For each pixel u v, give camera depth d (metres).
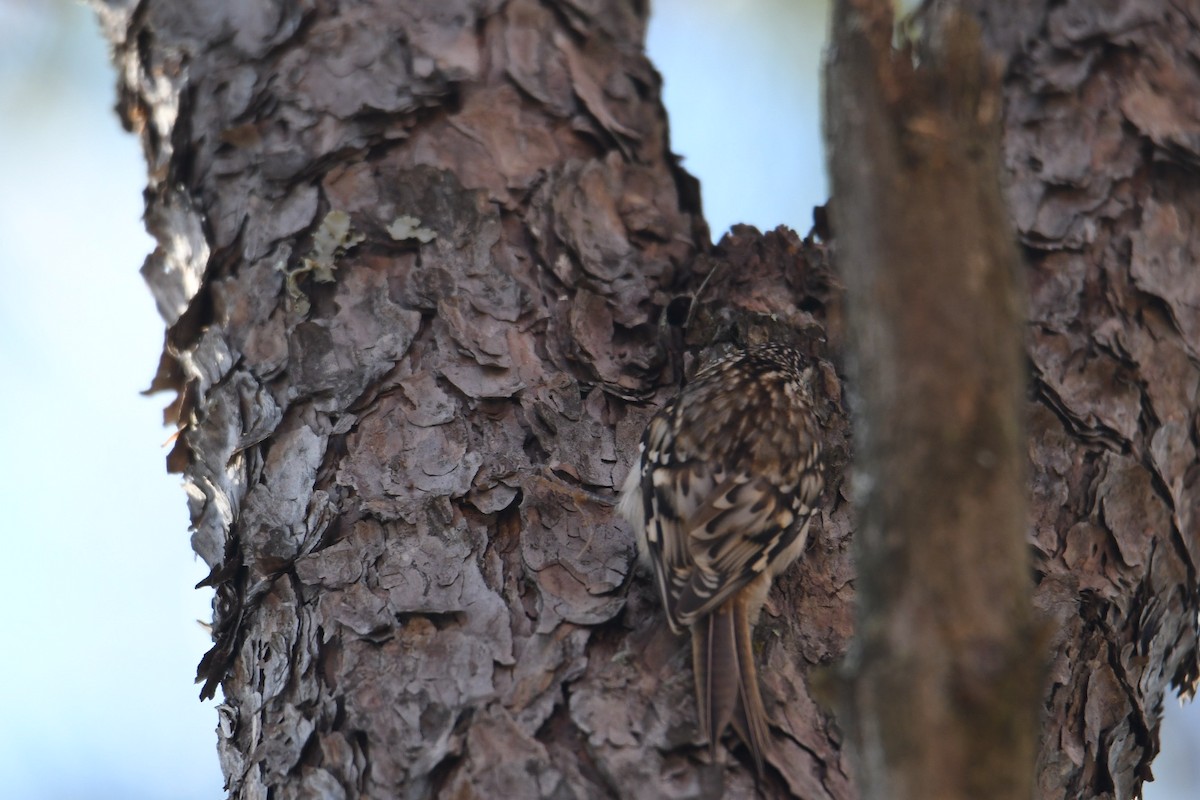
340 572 6.71
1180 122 8.83
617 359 8.00
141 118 9.01
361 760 6.07
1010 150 8.81
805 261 8.57
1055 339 8.16
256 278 7.80
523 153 8.43
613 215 8.48
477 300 7.75
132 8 8.95
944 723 4.16
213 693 7.04
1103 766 7.18
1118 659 7.39
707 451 7.44
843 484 8.02
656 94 9.20
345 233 7.82
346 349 7.50
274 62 8.47
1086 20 9.11
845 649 7.04
